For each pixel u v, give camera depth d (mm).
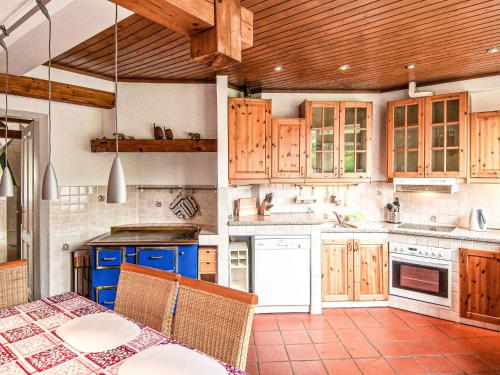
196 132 3863
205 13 1368
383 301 3717
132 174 3936
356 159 3914
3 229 5871
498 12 2236
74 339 1415
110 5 1711
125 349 1354
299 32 2543
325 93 4211
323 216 4242
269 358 2660
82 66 3400
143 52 3002
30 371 1184
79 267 3426
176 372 1181
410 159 3764
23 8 1749
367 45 2799
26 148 3662
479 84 3619
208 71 3557
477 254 3176
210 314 1537
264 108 3713
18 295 2039
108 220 3777
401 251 3594
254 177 3707
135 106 3814
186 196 3957
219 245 3541
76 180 3535
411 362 2596
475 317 3197
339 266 3695
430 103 3578
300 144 3816
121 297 1896
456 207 3785
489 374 2434
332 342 2920
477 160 3398
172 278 1735
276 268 3568
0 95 3035
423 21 2367
